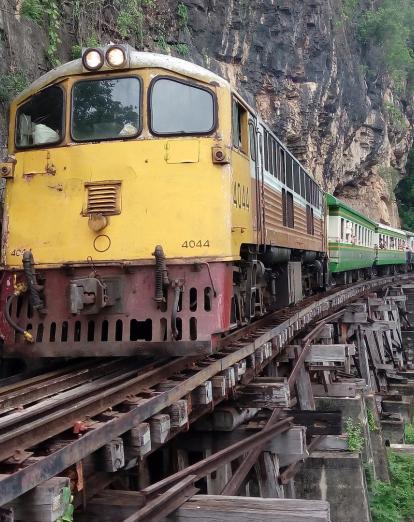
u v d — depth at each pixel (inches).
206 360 286.5
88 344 264.7
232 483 264.1
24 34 458.3
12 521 125.9
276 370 433.7
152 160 276.2
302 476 420.2
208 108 278.1
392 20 1441.9
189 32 847.7
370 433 532.7
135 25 642.2
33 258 281.0
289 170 479.5
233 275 313.4
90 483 181.8
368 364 720.3
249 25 960.3
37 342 272.1
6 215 291.3
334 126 1270.9
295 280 513.3
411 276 1341.0
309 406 444.1
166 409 212.2
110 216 275.4
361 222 999.6
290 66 1067.3
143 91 282.4
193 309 269.0
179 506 182.1
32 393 215.0
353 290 766.5
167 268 270.1
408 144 1909.4
